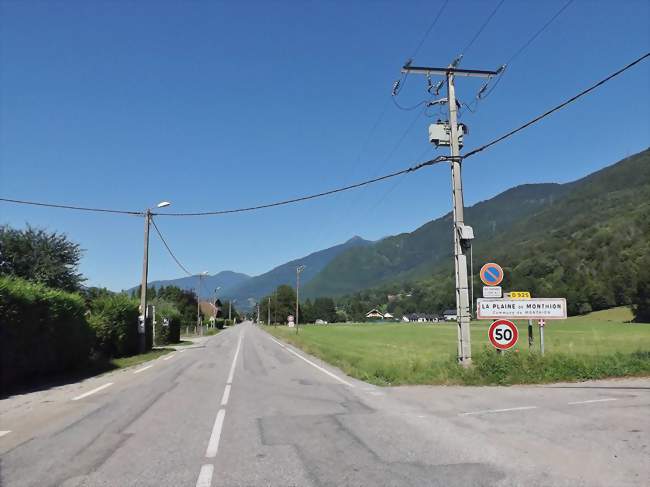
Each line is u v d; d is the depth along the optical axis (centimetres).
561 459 662
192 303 10062
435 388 1385
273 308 15225
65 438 825
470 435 807
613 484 563
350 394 1306
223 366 2212
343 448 744
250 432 861
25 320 1602
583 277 12212
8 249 3105
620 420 894
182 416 1016
